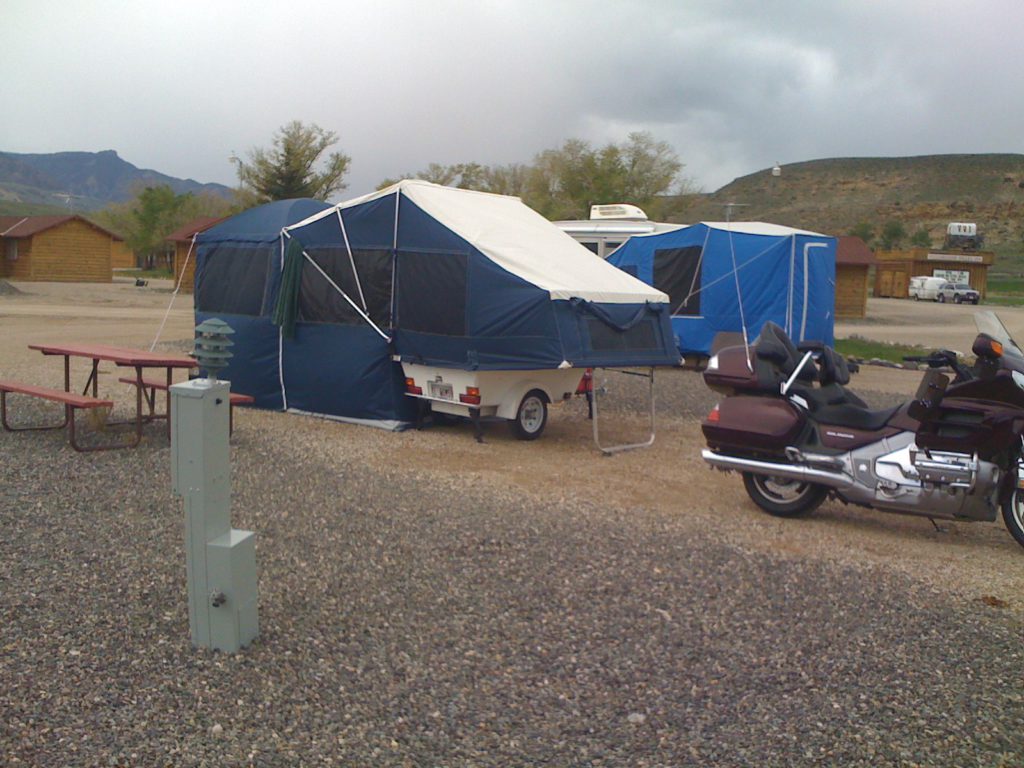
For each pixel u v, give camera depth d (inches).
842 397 290.4
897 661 182.4
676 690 168.7
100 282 1936.5
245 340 448.8
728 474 350.0
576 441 407.5
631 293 394.6
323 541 241.8
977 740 153.0
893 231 4311.0
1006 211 4970.5
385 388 410.6
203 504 172.6
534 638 188.2
